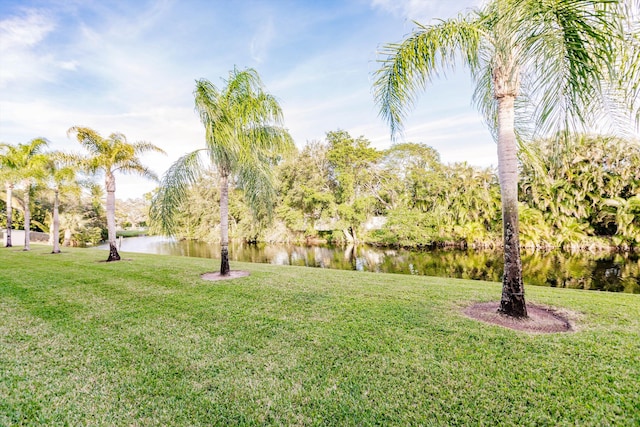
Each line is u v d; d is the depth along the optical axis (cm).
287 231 2439
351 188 2286
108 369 285
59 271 818
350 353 304
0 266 918
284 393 241
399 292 543
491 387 238
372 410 216
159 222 774
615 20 266
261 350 317
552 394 227
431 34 408
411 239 1991
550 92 273
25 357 311
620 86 296
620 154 1491
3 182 1524
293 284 627
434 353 297
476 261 1538
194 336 358
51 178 1339
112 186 1080
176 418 215
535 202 1797
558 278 1101
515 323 372
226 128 641
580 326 360
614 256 1478
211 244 2672
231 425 206
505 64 370
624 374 250
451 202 2050
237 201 2534
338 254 1941
